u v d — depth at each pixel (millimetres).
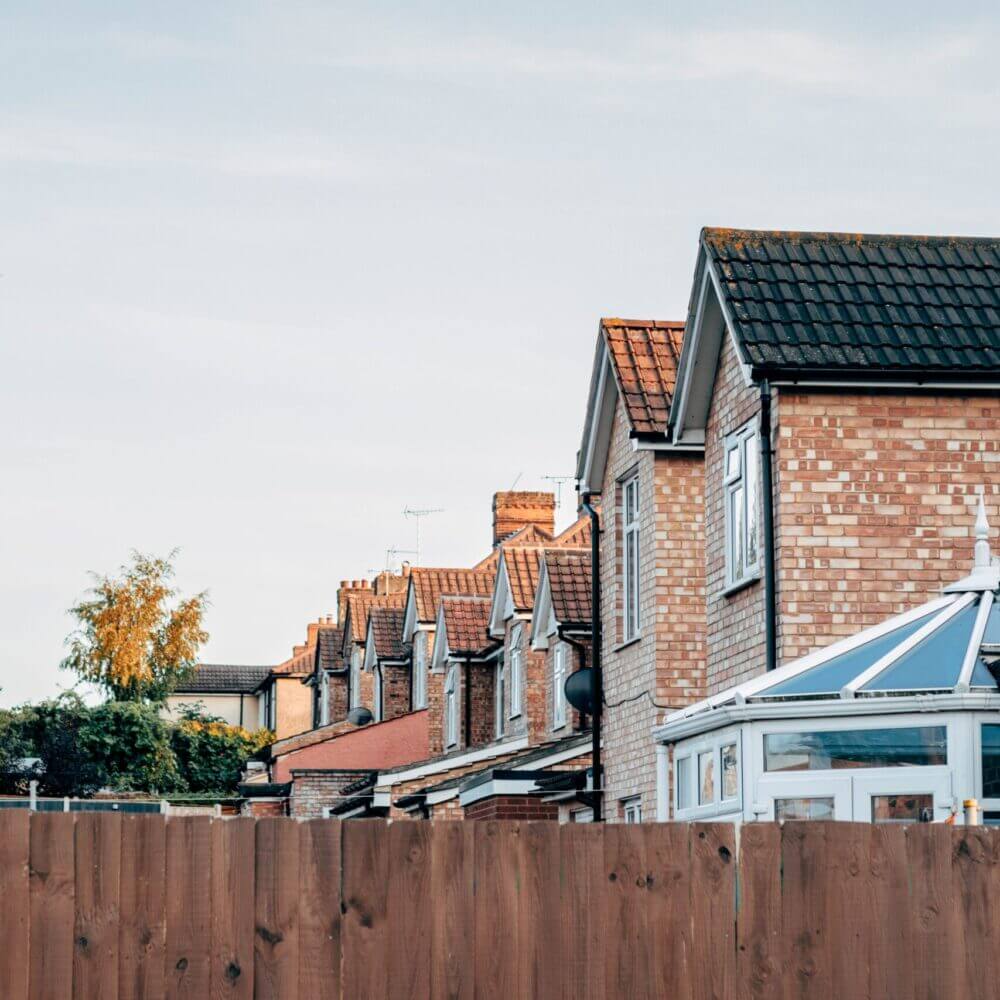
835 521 19016
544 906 9906
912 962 10062
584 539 41812
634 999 9898
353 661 58188
